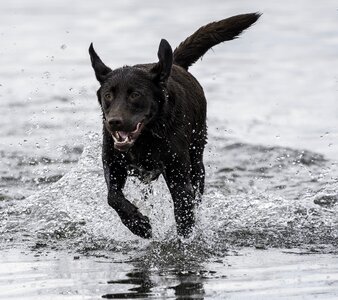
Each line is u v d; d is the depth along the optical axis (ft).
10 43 106.93
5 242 38.75
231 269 33.12
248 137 62.39
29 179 51.62
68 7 137.59
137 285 30.73
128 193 42.68
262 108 71.87
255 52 99.50
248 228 40.45
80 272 32.96
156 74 36.52
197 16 121.80
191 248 37.06
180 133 38.04
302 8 129.08
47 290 30.27
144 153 37.70
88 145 49.44
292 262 34.19
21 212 43.75
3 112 70.64
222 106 73.05
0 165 54.90
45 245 38.19
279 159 56.03
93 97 76.54
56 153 57.93
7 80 84.79
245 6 130.21
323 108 71.36
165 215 41.57
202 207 42.86
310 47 101.09
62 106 72.69
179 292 29.68
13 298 29.35
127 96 35.83
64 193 45.55
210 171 53.47
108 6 137.28
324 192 47.24
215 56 97.35
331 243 37.78
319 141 60.80
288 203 44.42
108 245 37.96
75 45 105.09
